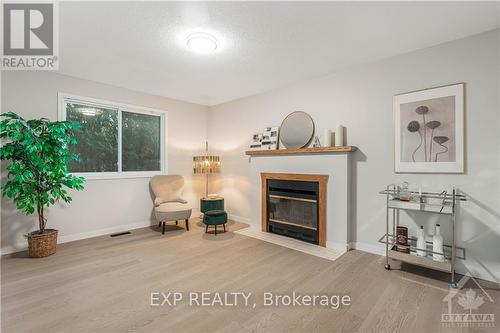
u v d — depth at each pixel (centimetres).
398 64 276
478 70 231
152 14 199
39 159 270
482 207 230
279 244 327
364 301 195
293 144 367
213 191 503
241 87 390
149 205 420
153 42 245
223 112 482
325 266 259
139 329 162
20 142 267
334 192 313
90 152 366
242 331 161
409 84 269
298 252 299
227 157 476
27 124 274
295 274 241
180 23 212
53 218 325
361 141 305
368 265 261
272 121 401
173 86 385
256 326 166
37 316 174
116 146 392
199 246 319
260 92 415
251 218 410
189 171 478
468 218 236
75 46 252
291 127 371
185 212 386
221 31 225
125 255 287
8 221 295
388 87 284
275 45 253
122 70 318
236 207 462
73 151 350
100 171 375
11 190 262
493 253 225
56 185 287
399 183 276
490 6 190
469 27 220
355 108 310
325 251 302
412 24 215
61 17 202
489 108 226
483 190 229
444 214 250
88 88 353
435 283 223
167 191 417
